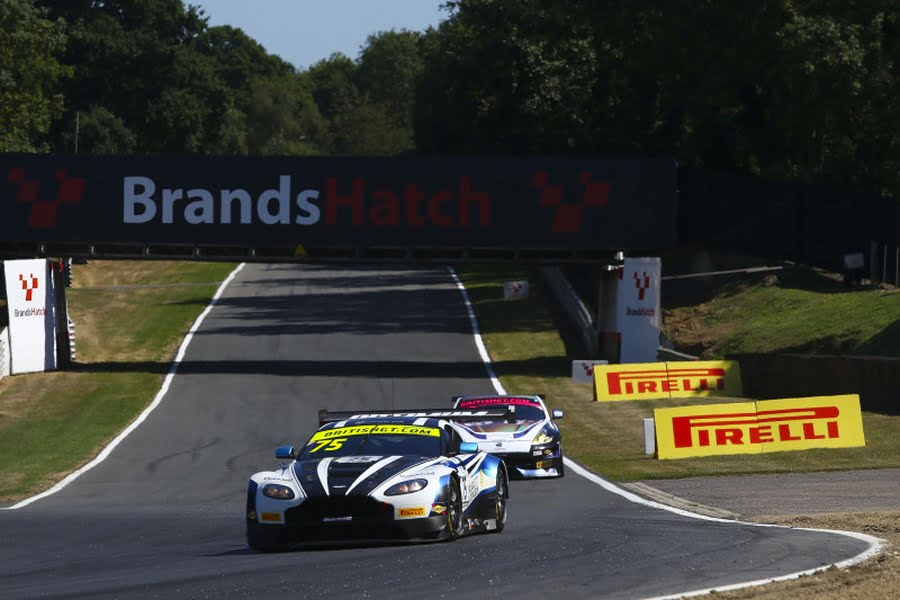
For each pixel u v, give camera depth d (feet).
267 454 391.86
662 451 336.08
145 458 386.73
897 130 625.41
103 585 135.74
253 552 169.37
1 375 567.59
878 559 137.49
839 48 583.99
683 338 628.28
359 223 594.24
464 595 120.16
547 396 517.96
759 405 336.08
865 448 328.70
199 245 597.11
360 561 149.48
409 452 177.58
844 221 622.54
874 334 486.79
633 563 139.95
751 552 147.23
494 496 184.75
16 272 582.76
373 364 615.57
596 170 593.83
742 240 622.95
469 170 593.83
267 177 595.06
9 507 275.80
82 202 595.06
